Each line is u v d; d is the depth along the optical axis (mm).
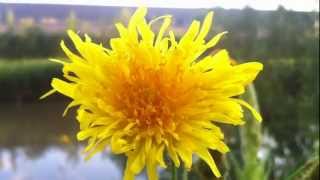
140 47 63
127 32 63
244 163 106
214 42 63
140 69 62
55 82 61
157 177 60
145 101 62
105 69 62
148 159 61
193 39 63
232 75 61
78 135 61
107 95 61
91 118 61
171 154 61
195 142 61
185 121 61
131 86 62
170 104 61
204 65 62
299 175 90
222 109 61
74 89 61
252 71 61
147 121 61
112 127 60
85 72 61
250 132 103
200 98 61
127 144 60
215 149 64
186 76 62
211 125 61
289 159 263
